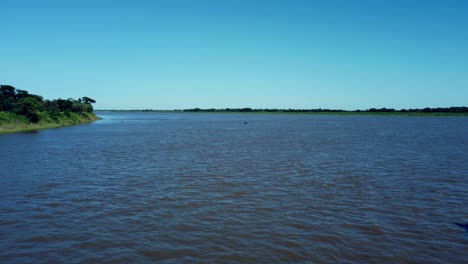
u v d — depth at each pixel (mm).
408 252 12867
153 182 23766
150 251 12836
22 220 16062
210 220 16094
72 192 21062
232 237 14133
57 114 107062
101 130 83125
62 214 16922
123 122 139750
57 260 12156
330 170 28359
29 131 75125
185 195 20375
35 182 23734
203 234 14430
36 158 34844
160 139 58281
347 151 40688
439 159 34094
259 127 100312
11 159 34156
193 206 18219
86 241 13719
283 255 12555
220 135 67938
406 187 22438
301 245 13406
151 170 28250
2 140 54562
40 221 15953
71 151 40625
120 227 15203
